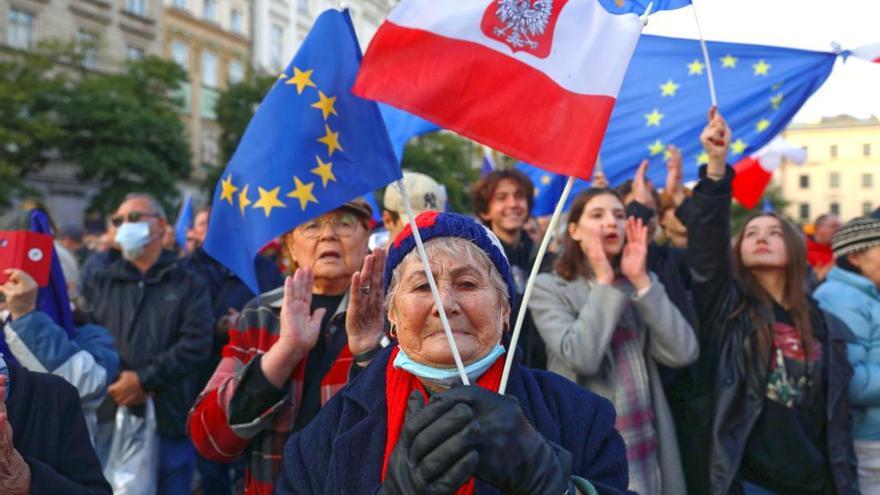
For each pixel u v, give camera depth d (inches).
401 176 82.1
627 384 107.1
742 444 107.7
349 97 84.2
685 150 152.9
